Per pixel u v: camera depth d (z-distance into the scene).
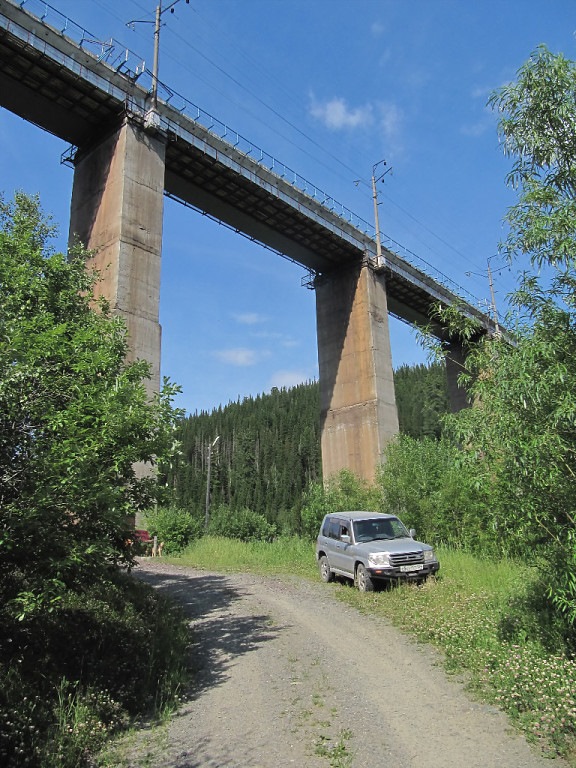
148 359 22.52
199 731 5.56
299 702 6.29
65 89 23.12
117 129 24.36
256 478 104.12
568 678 5.75
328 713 5.93
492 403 6.41
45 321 6.48
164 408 7.38
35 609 5.70
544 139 6.54
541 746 4.92
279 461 112.94
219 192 30.83
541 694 5.63
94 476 6.00
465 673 6.96
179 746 5.20
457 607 9.91
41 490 5.45
